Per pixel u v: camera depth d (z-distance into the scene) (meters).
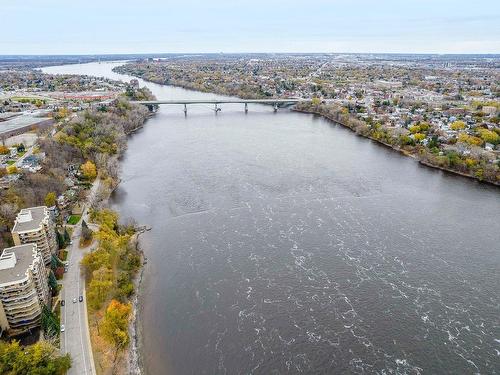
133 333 152.25
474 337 152.12
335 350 145.88
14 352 126.50
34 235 173.50
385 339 150.88
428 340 150.50
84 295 165.38
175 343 149.50
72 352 139.12
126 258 186.12
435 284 181.38
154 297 173.25
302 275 186.00
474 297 173.62
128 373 134.62
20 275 143.25
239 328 156.00
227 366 140.12
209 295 173.75
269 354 144.50
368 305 167.50
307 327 156.25
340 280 182.75
